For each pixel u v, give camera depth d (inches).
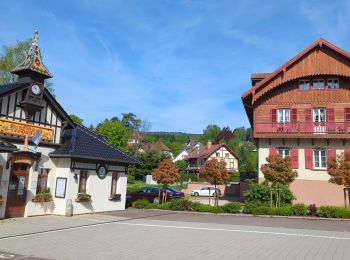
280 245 455.8
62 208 743.7
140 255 395.5
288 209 809.5
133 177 2381.9
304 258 381.7
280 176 875.4
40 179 739.4
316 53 1072.8
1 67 1525.6
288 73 1087.6
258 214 816.3
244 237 517.7
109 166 869.2
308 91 1091.9
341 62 1049.5
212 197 1616.6
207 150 2829.7
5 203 653.9
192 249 429.1
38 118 740.0
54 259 377.1
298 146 1067.9
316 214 794.2
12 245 444.1
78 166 775.7
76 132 826.2
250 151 3452.3
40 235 519.5
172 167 1068.5
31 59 725.9
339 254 402.0
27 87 706.2
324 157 1046.4
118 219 722.8
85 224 640.4
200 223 677.3
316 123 1043.3
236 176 2150.6
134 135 2886.3
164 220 721.6
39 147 736.3
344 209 780.0
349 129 1017.5
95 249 427.5
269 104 1117.7
